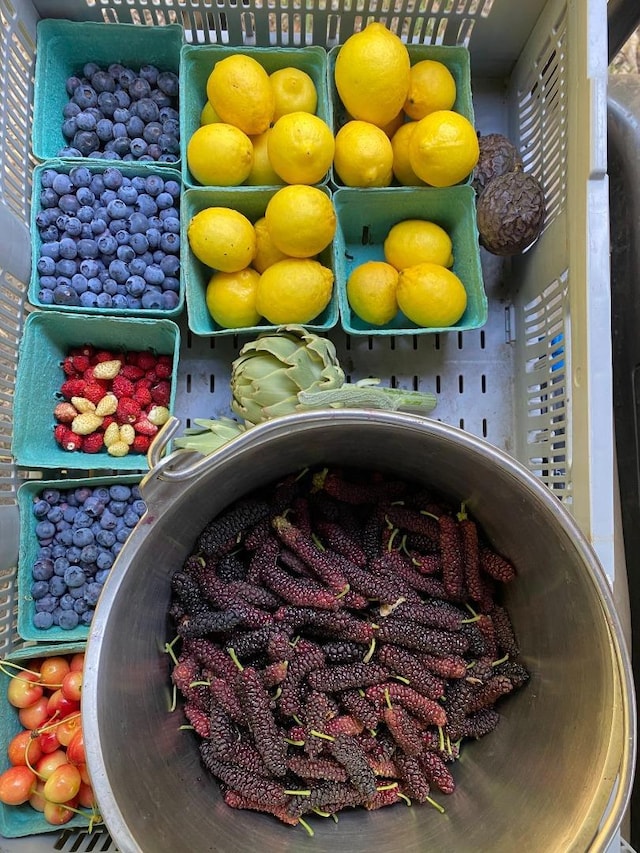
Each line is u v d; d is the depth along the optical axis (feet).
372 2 1.89
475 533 1.61
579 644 1.29
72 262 1.75
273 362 1.63
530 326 1.91
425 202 1.80
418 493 1.69
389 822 1.48
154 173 1.78
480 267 1.77
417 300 1.69
